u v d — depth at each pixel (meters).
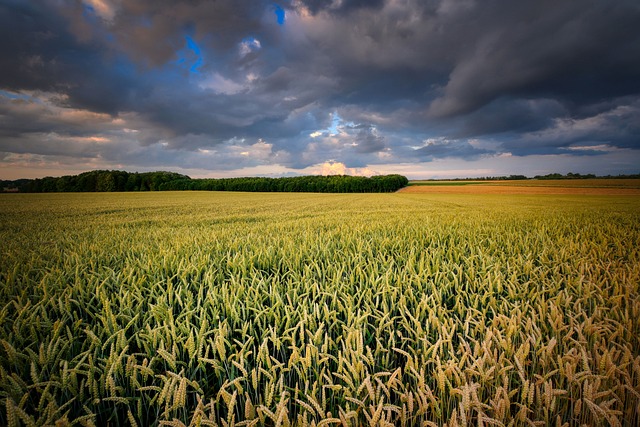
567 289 3.51
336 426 1.84
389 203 31.08
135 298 3.07
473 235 7.64
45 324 2.44
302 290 3.66
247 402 1.56
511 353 2.06
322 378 2.10
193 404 2.03
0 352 2.21
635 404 1.78
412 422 1.69
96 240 7.50
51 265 4.84
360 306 3.22
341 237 7.52
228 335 2.64
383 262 4.83
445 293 3.46
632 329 2.49
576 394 1.84
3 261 5.16
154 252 5.80
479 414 1.47
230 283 3.88
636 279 3.69
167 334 2.22
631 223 11.15
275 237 7.48
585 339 2.26
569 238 7.27
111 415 1.83
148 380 2.21
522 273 4.33
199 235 8.03
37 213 19.00
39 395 2.09
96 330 2.73
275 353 2.57
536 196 50.88
